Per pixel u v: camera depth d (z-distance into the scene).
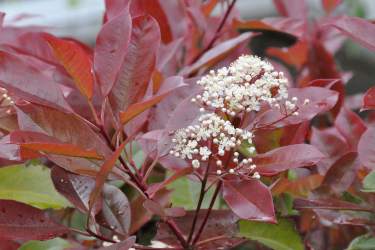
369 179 0.70
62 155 0.65
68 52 0.66
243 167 0.66
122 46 0.67
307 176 0.74
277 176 0.74
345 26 0.70
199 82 0.65
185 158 0.69
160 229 0.72
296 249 0.72
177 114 0.69
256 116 0.69
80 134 0.66
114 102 0.69
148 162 0.77
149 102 0.63
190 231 0.70
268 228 0.72
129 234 0.73
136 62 0.69
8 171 0.76
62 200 0.76
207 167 0.66
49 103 0.66
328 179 0.75
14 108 0.73
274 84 0.64
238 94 0.63
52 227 0.69
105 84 0.67
